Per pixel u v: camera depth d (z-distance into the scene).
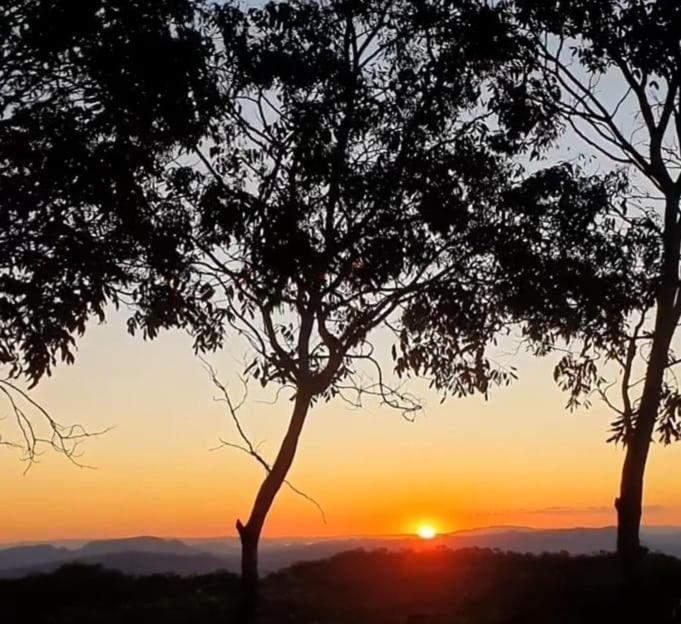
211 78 19.36
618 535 21.72
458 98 21.22
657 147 22.19
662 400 22.44
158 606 25.94
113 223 18.14
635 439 21.86
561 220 21.59
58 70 17.66
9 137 17.03
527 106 21.23
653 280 22.31
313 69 20.30
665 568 23.12
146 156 18.02
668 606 20.22
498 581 28.14
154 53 17.62
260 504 20.98
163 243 19.09
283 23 20.66
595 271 22.00
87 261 17.56
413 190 20.55
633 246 22.47
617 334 22.66
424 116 20.92
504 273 21.52
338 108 20.58
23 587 28.66
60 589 28.23
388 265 20.41
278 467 21.05
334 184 20.19
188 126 18.61
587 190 21.69
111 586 28.94
